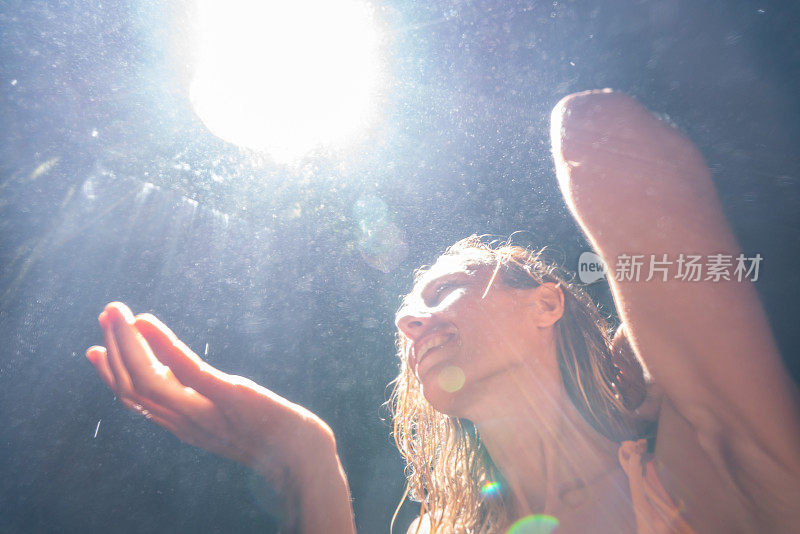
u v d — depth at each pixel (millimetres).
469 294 1250
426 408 1392
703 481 1140
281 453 1259
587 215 1104
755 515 1116
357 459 2146
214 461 2176
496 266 1281
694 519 1142
